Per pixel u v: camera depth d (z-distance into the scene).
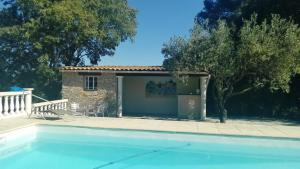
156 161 10.38
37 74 28.98
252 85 19.69
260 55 16.22
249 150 11.50
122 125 13.95
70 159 10.47
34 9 28.05
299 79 21.84
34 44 27.44
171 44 17.91
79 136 13.25
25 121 14.25
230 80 18.33
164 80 22.92
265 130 13.38
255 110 22.92
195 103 20.39
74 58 32.12
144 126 13.77
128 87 23.45
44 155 10.85
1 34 28.53
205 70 17.47
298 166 9.91
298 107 22.23
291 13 21.66
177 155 11.03
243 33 16.84
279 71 16.75
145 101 23.20
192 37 17.45
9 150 11.37
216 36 17.23
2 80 30.67
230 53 17.25
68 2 27.73
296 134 12.43
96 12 30.14
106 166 9.83
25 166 9.64
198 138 12.41
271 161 10.47
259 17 22.45
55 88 29.45
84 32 28.12
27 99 16.33
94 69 20.80
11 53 30.27
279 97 22.45
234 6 27.16
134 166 9.88
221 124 15.02
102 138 12.97
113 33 31.09
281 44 16.72
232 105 23.23
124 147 11.91
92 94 21.03
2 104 14.99
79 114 18.20
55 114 16.34
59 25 27.33
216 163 10.21
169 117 20.66
